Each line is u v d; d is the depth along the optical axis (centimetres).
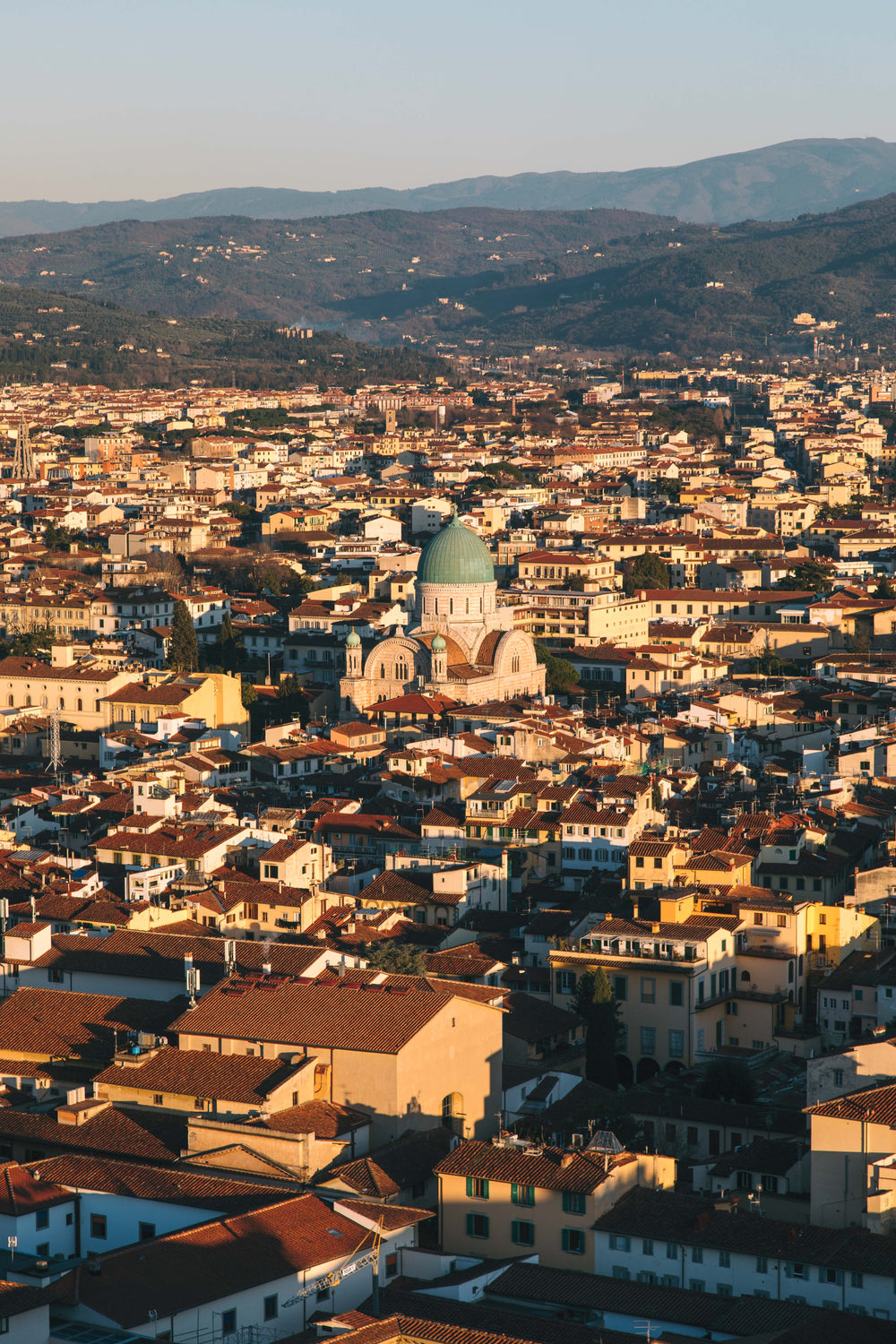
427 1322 18750
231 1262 19975
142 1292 19250
